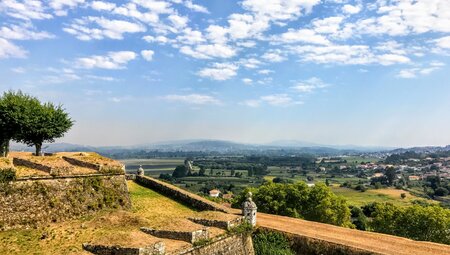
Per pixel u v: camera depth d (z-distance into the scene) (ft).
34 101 133.69
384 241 105.91
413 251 95.50
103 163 113.19
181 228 86.17
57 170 97.35
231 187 530.68
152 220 96.84
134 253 68.33
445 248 99.76
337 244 99.19
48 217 89.30
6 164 89.20
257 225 114.11
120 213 93.71
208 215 103.86
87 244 72.59
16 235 78.74
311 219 165.89
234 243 97.09
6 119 123.85
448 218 139.74
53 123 133.69
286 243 106.83
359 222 215.72
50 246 73.72
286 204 169.17
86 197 100.89
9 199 83.66
